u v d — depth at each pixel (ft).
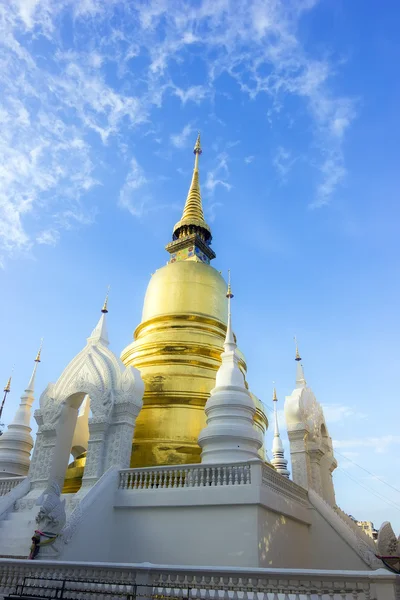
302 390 75.46
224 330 85.51
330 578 26.16
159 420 66.85
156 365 74.79
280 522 50.31
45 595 32.45
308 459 70.38
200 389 70.44
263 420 80.89
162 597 29.04
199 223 109.60
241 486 45.83
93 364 65.87
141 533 48.96
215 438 55.98
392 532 42.93
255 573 27.58
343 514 72.79
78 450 79.92
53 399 66.44
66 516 49.78
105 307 74.59
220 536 44.57
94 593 30.66
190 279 88.38
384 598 24.58
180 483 50.16
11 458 77.46
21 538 49.32
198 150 127.03
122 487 53.62
